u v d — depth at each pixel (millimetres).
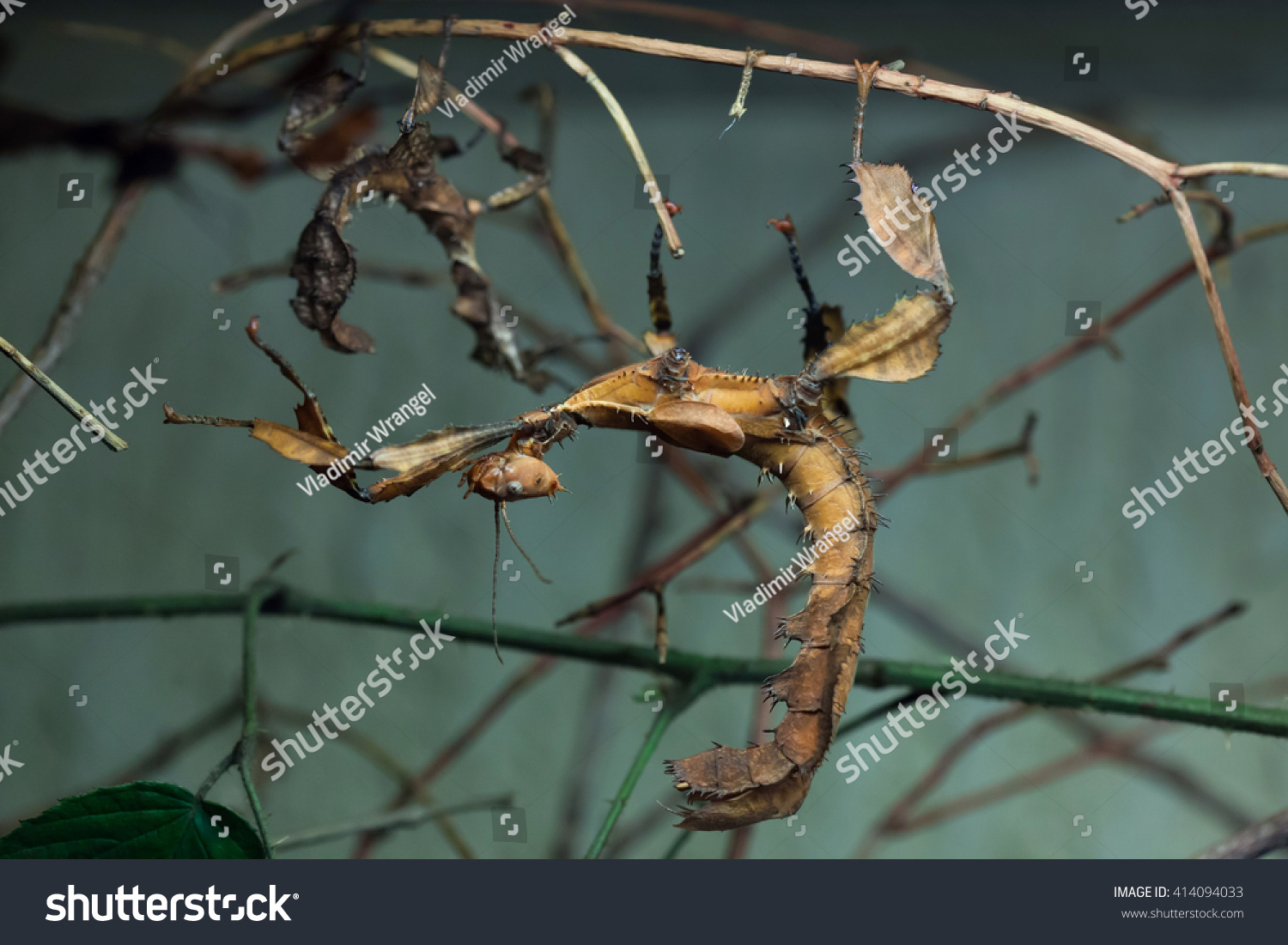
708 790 675
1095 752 884
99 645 1087
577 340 755
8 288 1033
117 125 797
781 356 1020
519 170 733
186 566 1095
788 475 691
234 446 1106
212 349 1071
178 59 823
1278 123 1027
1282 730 731
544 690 1089
